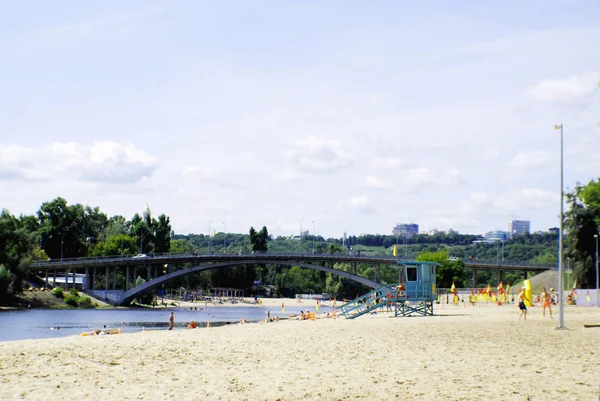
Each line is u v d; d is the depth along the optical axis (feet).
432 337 114.21
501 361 79.05
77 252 647.15
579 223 387.55
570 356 83.97
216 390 58.59
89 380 62.90
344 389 59.36
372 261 556.92
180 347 94.22
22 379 62.13
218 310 509.35
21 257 443.73
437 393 57.11
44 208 647.15
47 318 326.03
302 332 131.23
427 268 219.82
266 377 66.54
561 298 133.69
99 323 295.48
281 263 577.43
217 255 569.64
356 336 118.42
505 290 380.17
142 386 60.29
